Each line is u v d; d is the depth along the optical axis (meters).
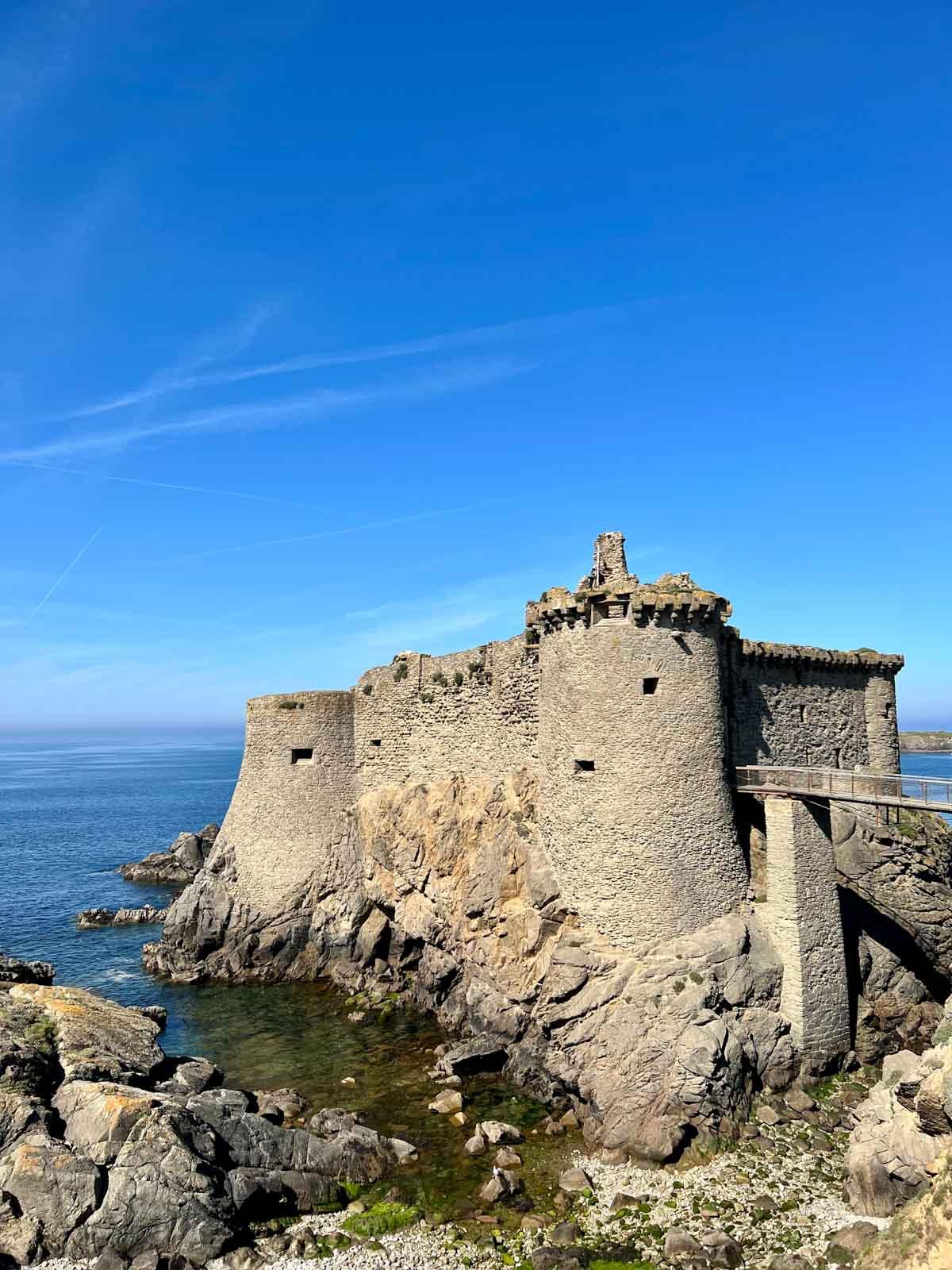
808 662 38.16
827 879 30.77
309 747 48.69
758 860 32.88
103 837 110.19
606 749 31.42
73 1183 22.05
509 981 33.22
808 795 30.16
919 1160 21.25
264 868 47.59
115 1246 21.25
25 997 31.58
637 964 29.34
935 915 33.69
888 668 41.78
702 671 31.66
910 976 32.88
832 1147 25.05
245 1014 40.47
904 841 34.50
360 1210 23.16
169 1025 39.25
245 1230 22.19
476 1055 32.12
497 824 37.34
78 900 71.25
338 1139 25.83
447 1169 25.12
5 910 67.31
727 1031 27.47
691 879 30.28
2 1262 20.91
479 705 41.28
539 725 35.88
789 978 29.66
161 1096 25.67
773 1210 22.11
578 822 31.97
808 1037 29.22
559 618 33.19
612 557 35.78
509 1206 23.09
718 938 29.53
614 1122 25.78
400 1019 38.72
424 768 44.97
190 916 48.22
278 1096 29.72
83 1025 29.98
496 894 35.75
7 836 111.75
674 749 30.98
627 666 31.47
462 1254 21.17
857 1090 28.59
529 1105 29.34
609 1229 21.80
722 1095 25.97
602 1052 27.53
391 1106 29.53
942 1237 17.77
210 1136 23.97
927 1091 21.20
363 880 45.56
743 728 35.66
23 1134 23.42
